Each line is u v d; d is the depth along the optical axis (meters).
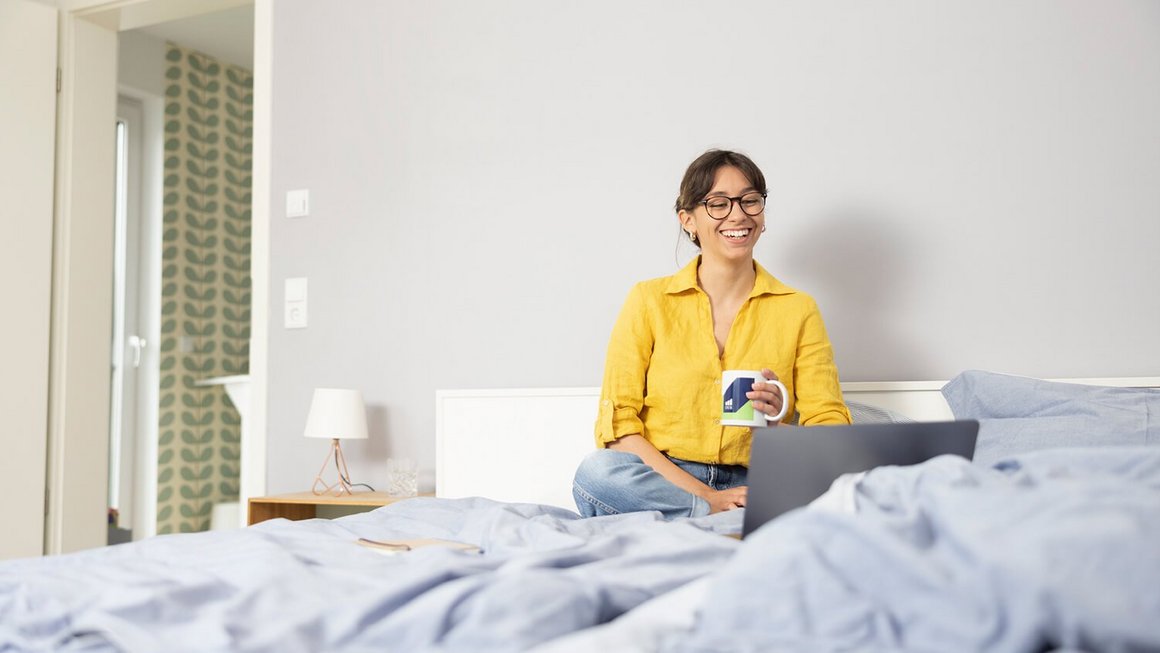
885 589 0.81
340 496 2.98
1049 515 0.82
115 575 1.17
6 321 3.41
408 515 1.89
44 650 0.98
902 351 2.57
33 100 3.53
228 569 1.21
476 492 2.87
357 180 3.25
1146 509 0.82
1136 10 2.41
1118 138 2.42
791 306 2.27
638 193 2.88
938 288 2.55
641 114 2.89
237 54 5.20
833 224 2.66
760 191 2.27
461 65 3.13
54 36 3.59
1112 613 0.71
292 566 1.18
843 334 2.63
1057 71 2.48
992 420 2.10
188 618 1.00
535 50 3.04
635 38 2.91
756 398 1.86
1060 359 2.43
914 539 0.87
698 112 2.82
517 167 3.03
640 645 0.78
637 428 2.21
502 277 3.03
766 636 0.79
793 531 0.88
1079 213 2.44
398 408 3.13
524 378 2.98
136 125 4.91
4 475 3.36
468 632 0.86
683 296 2.31
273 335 3.33
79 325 3.61
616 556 1.24
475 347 3.04
